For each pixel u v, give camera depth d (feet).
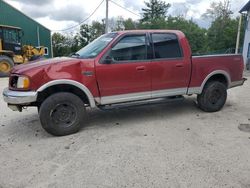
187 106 22.67
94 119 19.52
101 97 16.84
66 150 14.10
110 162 12.55
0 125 18.65
